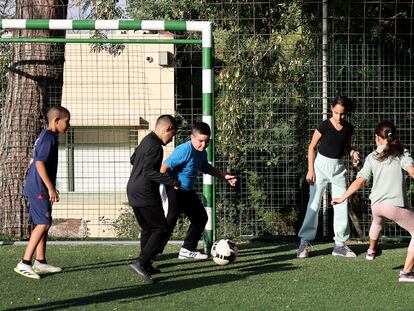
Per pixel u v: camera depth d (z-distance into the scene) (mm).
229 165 11164
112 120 12125
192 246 8695
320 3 11945
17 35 10766
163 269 8039
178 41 9172
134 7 13953
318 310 6086
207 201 9016
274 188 11102
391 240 10680
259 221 11047
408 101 11039
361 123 10969
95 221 11703
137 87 12422
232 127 11148
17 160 10680
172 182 7176
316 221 8859
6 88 11648
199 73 12812
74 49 12539
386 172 7707
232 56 11508
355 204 11000
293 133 11055
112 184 12000
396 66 11234
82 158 12086
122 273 7762
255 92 11250
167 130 7414
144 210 7227
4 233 10656
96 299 6504
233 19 12180
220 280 7379
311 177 8852
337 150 8836
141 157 7258
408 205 7777
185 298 6539
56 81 10914
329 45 10992
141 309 6129
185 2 12547
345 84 10992
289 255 9078
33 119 10703
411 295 6652
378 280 7371
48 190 7395
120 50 12484
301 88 11086
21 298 6539
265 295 6656
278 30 12250
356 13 12188
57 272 7805
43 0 10750
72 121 12148
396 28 11734
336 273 7770
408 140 10977
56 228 11508
